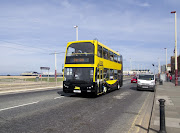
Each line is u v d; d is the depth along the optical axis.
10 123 5.98
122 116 7.32
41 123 6.04
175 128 5.38
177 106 9.27
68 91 12.91
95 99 12.38
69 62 13.17
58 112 7.82
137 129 5.55
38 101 10.93
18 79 24.81
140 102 11.22
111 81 16.97
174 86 25.28
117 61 19.97
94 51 12.71
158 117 6.86
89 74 12.50
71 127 5.67
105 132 5.25
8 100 11.32
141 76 19.64
